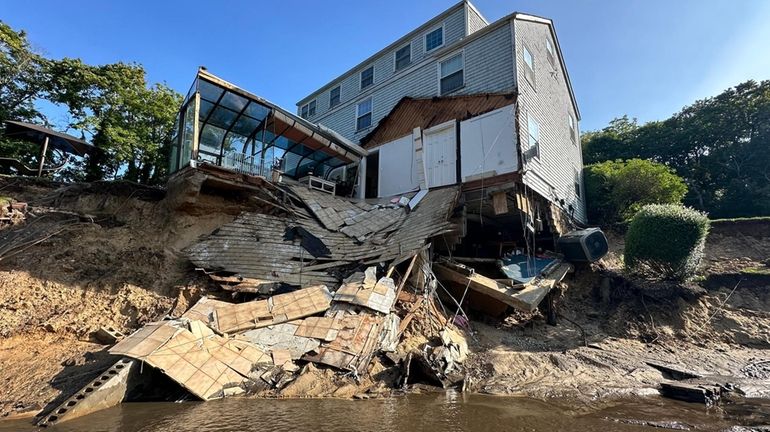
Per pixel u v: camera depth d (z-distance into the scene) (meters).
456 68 14.48
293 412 5.21
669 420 5.49
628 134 27.64
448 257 11.80
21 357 6.38
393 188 14.87
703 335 11.03
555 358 8.85
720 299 12.27
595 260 13.39
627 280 12.98
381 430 4.56
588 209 19.91
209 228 10.84
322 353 7.19
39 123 16.39
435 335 8.88
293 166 16.00
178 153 11.19
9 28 15.35
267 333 7.47
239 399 5.89
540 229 13.27
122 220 10.88
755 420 5.55
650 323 11.49
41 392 5.57
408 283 10.12
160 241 10.29
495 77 13.00
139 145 17.50
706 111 23.75
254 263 9.81
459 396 6.50
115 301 8.23
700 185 22.77
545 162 14.15
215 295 8.87
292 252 10.39
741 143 21.78
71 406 4.96
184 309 8.35
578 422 5.28
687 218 12.41
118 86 17.23
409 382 7.25
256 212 11.58
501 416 5.39
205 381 5.98
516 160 11.41
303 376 6.54
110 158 17.09
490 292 10.45
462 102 13.39
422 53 16.38
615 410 5.96
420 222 11.09
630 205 18.22
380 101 17.52
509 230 15.82
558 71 17.80
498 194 11.77
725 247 15.11
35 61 16.00
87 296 8.16
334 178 16.39
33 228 9.43
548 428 4.96
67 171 16.56
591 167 20.69
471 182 12.32
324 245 10.91
